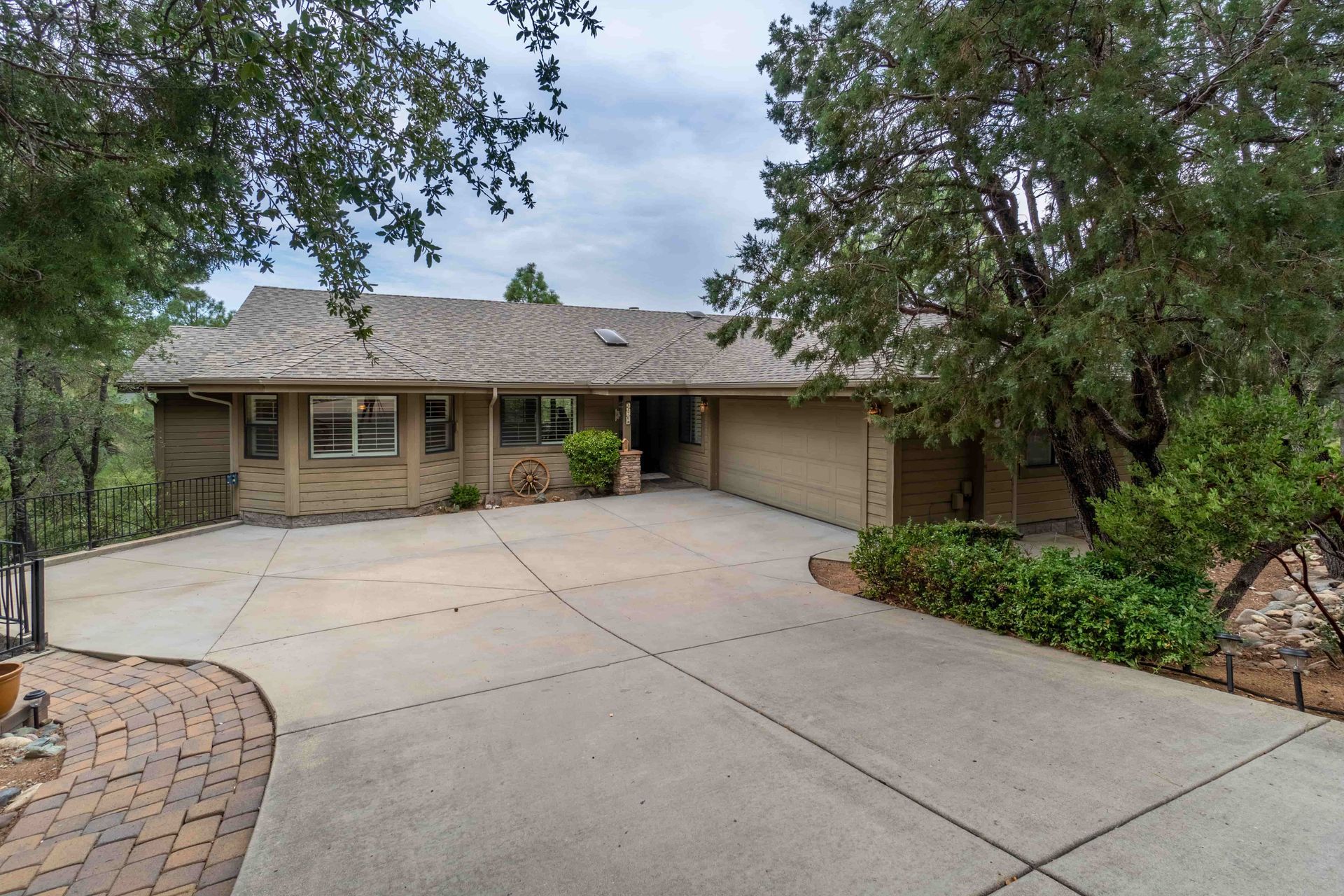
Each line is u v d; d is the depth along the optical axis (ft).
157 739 12.73
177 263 13.67
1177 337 15.51
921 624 18.95
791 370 36.45
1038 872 8.33
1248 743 11.50
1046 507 33.76
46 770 11.75
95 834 9.73
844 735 12.14
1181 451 15.26
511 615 20.18
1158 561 16.52
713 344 52.24
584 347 51.08
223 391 34.12
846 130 18.70
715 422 46.85
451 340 46.55
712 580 24.44
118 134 11.14
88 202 10.03
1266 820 9.28
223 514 40.86
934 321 24.94
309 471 35.70
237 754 12.07
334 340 40.29
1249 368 16.58
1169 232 13.69
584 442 43.96
